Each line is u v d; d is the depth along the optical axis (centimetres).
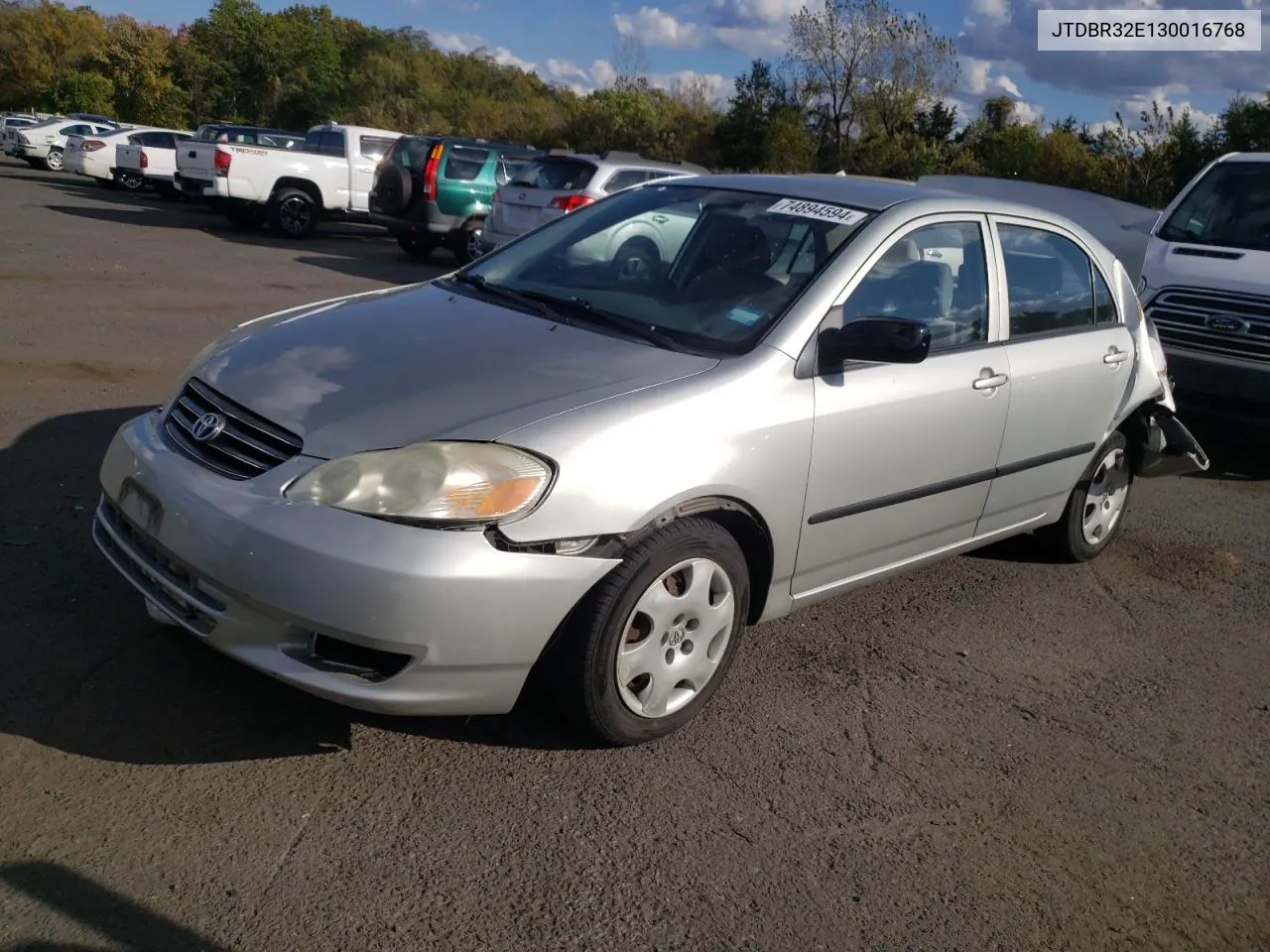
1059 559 531
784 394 339
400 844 278
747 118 3416
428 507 275
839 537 374
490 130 4203
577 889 270
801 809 313
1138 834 321
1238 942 281
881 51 3228
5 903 242
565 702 312
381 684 280
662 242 410
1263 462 766
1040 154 2656
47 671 333
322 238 1833
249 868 263
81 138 2572
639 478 300
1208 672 434
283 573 274
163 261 1283
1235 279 710
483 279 422
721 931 262
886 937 267
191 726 316
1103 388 481
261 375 324
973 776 341
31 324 825
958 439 405
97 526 346
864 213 395
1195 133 2148
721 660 343
